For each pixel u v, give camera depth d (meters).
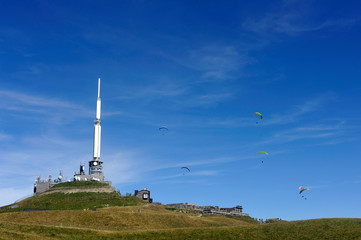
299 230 98.75
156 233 96.81
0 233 81.75
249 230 100.88
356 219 112.31
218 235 95.81
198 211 183.75
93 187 191.38
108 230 100.75
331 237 90.38
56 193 184.88
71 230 93.19
